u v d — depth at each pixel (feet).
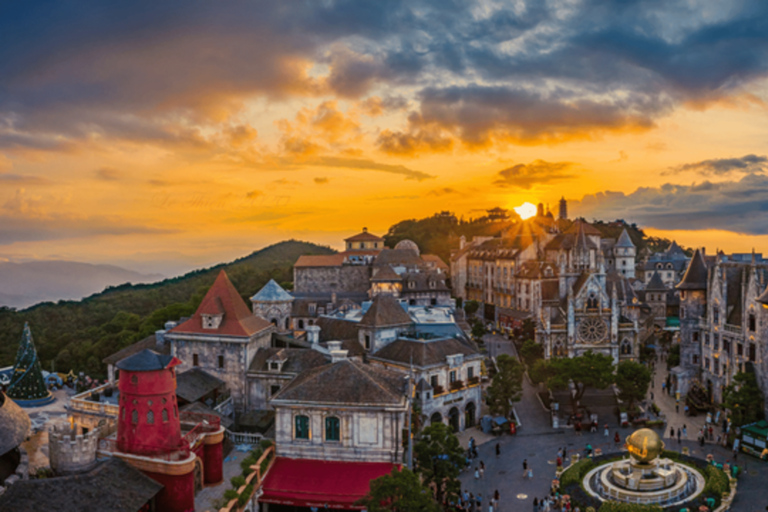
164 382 181.27
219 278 289.94
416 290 492.13
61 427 191.21
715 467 216.74
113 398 267.39
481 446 267.18
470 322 542.16
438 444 193.06
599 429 288.30
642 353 426.51
